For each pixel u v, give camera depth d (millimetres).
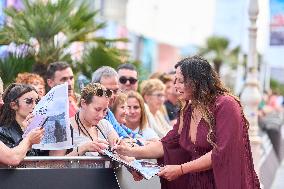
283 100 29156
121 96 6438
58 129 4352
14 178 3881
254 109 9344
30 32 9125
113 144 4875
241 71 29750
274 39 27859
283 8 27188
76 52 9680
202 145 4551
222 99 4520
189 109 4707
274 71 46250
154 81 8023
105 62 9445
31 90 4727
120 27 21781
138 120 6781
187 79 4621
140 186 4691
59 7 9469
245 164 4477
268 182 10828
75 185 4016
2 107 4680
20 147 3986
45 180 3947
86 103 4762
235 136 4414
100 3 22594
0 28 9078
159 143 4883
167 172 4469
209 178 4617
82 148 4449
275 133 15523
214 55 41125
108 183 4125
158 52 33625
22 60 8570
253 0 9781
